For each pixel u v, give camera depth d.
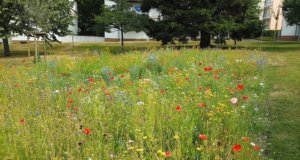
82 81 7.92
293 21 27.80
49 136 3.76
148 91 5.75
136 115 4.39
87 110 4.84
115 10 24.97
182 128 3.82
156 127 4.12
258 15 22.23
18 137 3.83
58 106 5.07
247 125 4.37
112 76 7.85
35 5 17.98
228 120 4.21
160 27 22.12
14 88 6.97
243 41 34.97
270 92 7.12
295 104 6.07
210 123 4.14
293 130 4.65
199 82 6.68
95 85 7.08
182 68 9.01
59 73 9.74
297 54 16.70
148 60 9.66
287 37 39.81
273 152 3.91
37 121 4.32
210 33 20.91
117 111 4.80
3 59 21.30
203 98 5.40
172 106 4.69
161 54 11.26
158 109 4.59
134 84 7.01
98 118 4.39
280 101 6.31
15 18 22.72
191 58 10.48
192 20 20.98
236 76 8.06
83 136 3.74
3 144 3.74
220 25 20.28
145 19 24.44
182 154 3.42
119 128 4.29
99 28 25.98
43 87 7.12
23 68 10.88
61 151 3.53
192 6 21.33
